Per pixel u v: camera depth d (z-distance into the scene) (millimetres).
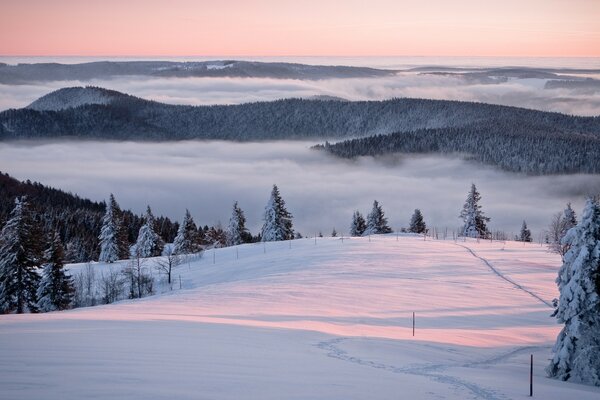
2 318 31516
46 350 20234
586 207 29547
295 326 34938
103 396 14547
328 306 46375
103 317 32938
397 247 89500
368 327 37844
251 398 15992
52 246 62250
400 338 34219
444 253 84125
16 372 16562
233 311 41750
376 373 22891
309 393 17453
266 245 100000
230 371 19359
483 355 32188
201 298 49781
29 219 58125
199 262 91688
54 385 15297
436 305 49594
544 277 66500
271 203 114312
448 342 34656
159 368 18578
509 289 59031
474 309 48812
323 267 71062
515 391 22453
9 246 56750
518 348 35312
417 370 25203
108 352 20609
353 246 90062
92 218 156750
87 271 82500
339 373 21594
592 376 27797
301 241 100688
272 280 61688
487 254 84250
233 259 89875
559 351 29062
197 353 22109
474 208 123188
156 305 45562
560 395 22734
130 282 78500
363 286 57344
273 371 20297
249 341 27109
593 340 28531
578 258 28859
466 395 20609
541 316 47281
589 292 28688
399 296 52750
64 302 62625
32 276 58156
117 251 98438
